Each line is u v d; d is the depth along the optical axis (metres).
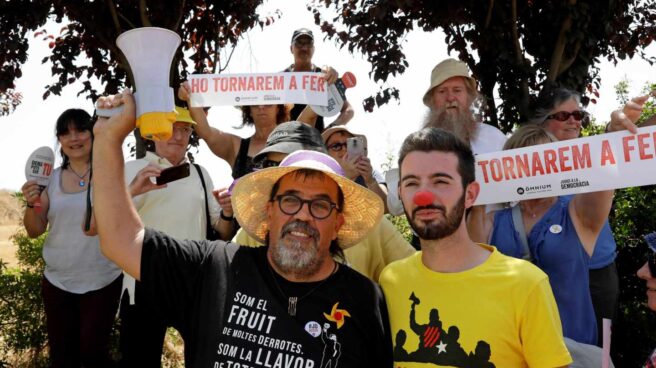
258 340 2.21
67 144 4.39
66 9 6.13
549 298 2.17
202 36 6.98
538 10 6.24
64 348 4.42
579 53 5.99
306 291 2.30
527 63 6.08
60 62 6.70
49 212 4.41
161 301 2.36
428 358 2.18
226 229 3.85
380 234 3.17
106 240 2.31
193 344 2.30
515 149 3.09
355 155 3.96
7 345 5.38
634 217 4.76
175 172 3.27
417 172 2.28
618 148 2.92
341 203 2.53
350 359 2.21
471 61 6.63
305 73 4.34
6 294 5.27
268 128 4.61
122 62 6.11
